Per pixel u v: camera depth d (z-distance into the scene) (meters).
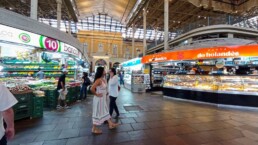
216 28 11.20
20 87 4.16
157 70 12.32
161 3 16.25
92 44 29.92
